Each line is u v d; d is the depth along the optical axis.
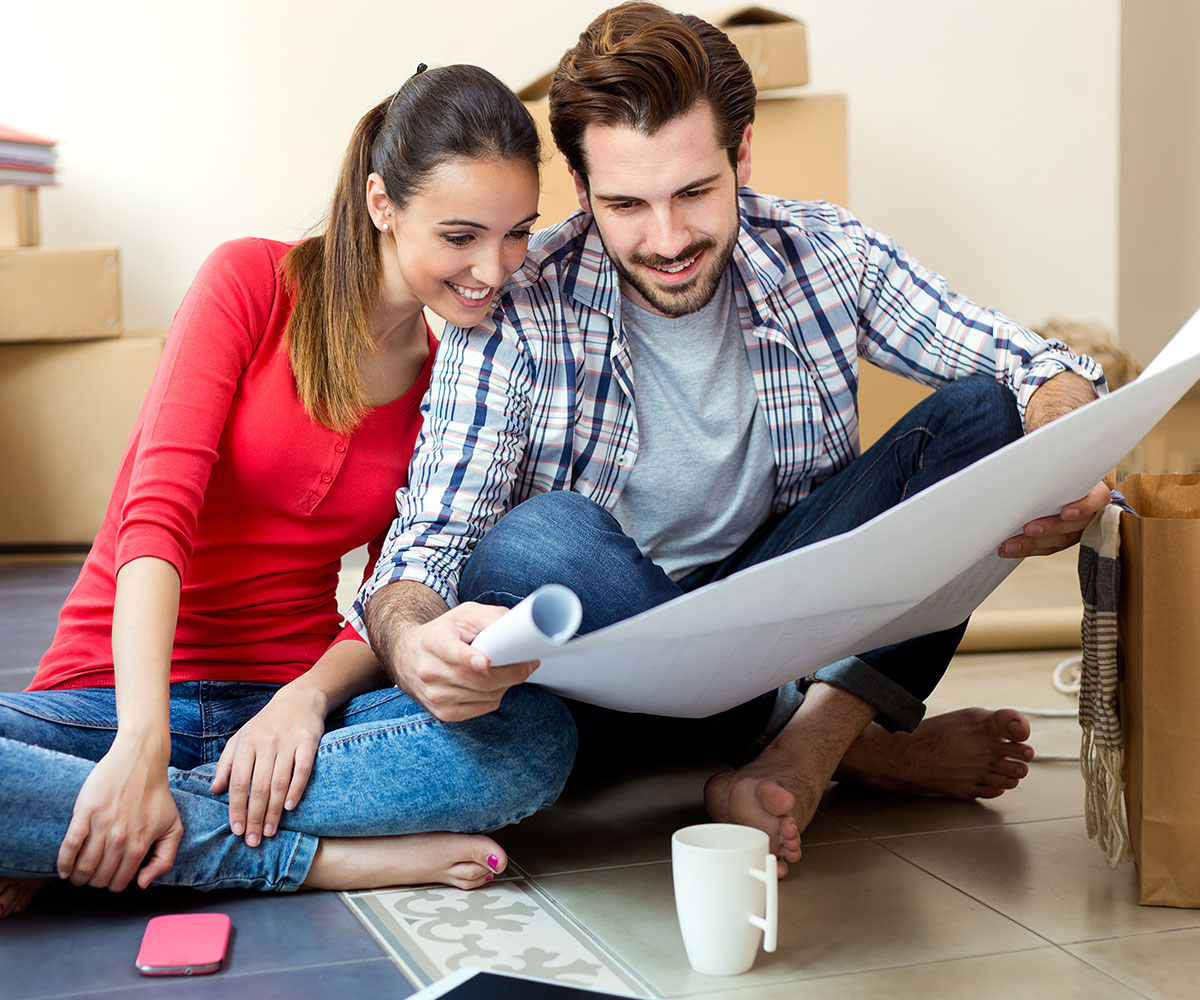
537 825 1.45
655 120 1.22
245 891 1.22
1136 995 0.98
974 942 1.09
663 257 1.28
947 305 1.47
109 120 3.78
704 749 1.55
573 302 1.40
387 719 1.22
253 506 1.36
